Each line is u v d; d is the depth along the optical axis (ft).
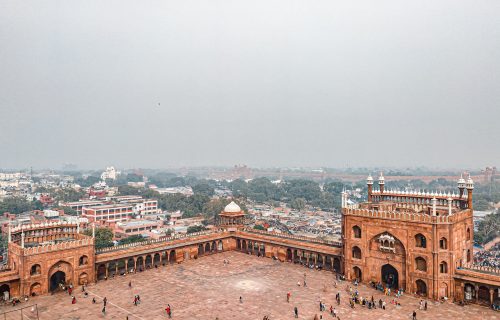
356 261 233.96
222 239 311.88
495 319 180.24
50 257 212.43
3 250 445.37
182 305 198.90
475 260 383.04
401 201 253.24
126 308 194.39
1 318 180.96
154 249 262.06
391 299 206.18
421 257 207.21
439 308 193.26
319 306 197.47
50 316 183.83
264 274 251.80
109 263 247.70
